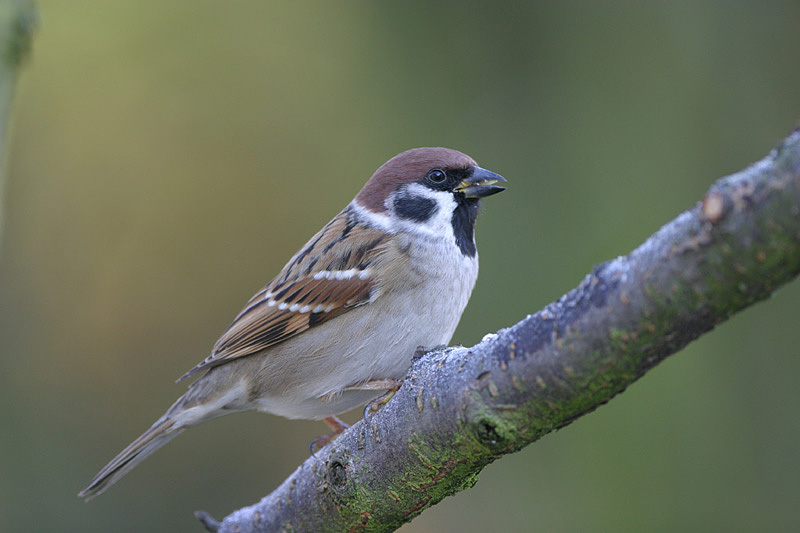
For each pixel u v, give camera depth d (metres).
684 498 10.44
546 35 12.16
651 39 11.79
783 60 11.55
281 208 14.34
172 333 14.67
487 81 12.41
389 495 5.45
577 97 11.83
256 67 14.71
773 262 3.45
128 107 14.98
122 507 13.03
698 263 3.60
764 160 3.50
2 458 13.12
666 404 10.66
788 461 10.38
